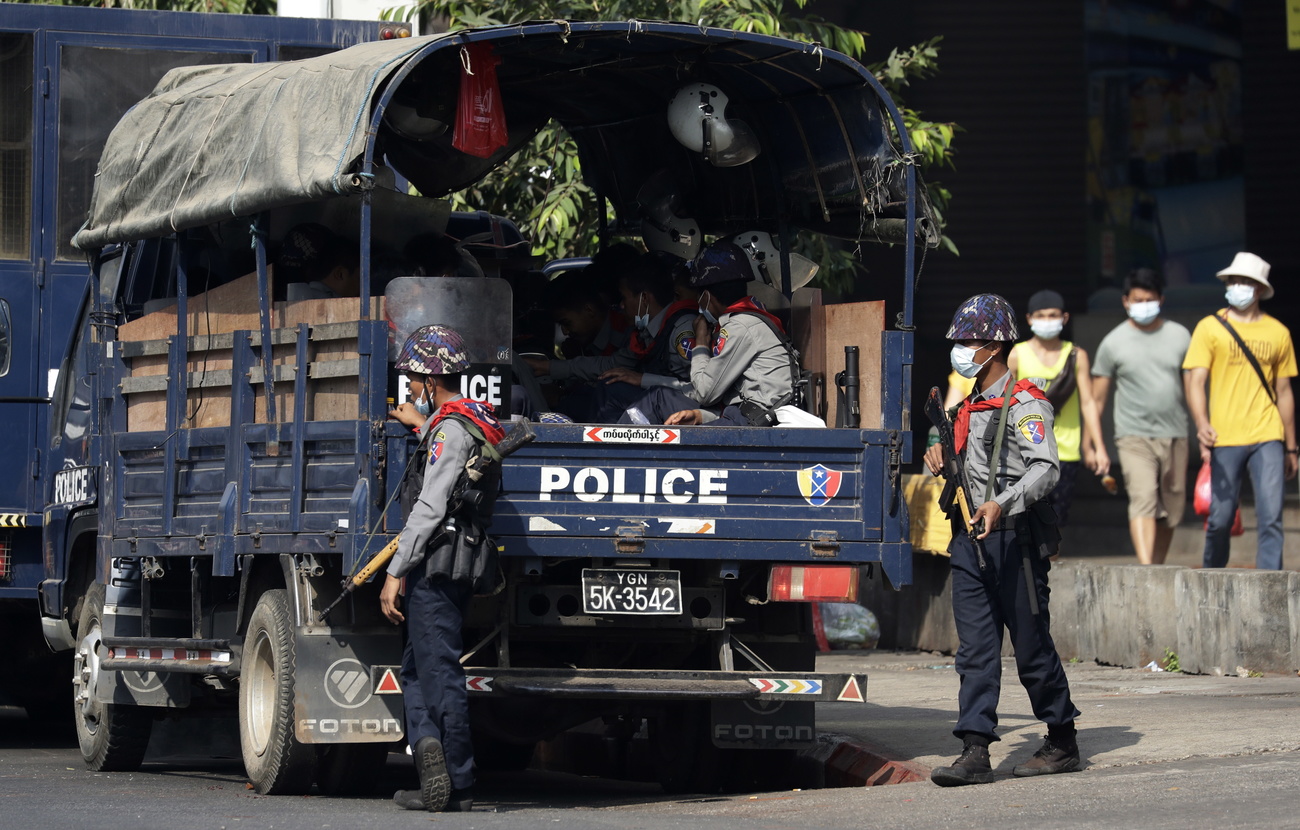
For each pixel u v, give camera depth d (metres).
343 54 31.98
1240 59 113.31
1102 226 112.38
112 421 37.31
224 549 32.62
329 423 30.12
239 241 35.66
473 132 33.50
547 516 30.38
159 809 29.08
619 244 39.09
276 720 30.97
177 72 38.34
